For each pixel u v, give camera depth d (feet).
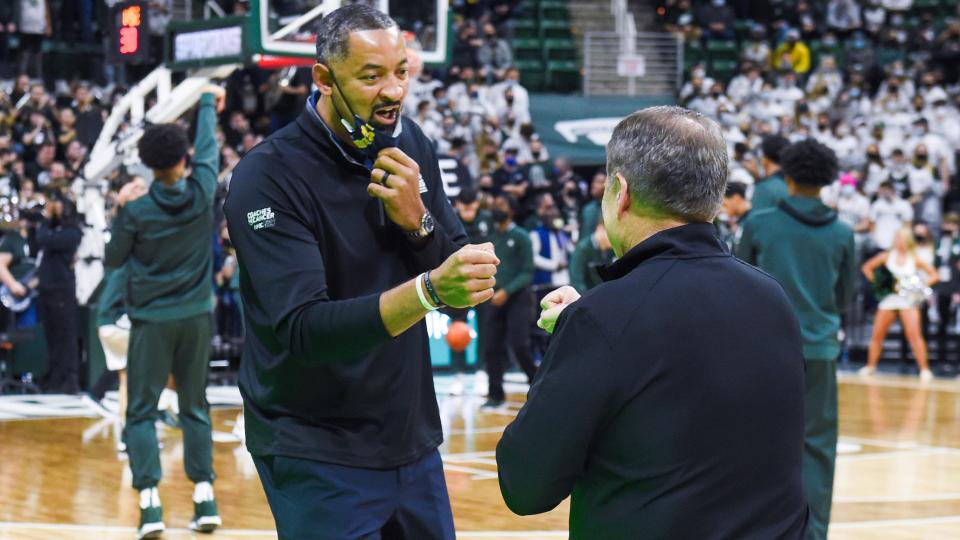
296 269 9.13
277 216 9.29
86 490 24.71
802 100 68.85
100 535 20.86
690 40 73.92
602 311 7.86
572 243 49.06
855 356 55.42
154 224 19.93
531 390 8.04
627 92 72.23
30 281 41.09
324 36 9.27
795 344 8.19
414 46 30.37
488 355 37.93
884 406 39.83
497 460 8.18
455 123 58.44
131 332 20.39
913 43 77.20
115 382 37.42
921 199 59.41
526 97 62.49
